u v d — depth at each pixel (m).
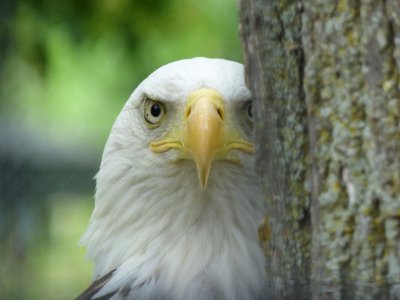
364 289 3.42
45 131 4.17
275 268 3.48
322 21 3.43
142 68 4.75
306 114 3.45
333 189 3.43
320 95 3.43
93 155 4.27
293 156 3.46
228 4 5.02
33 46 4.15
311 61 3.43
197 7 4.89
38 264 3.98
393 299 3.42
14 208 3.93
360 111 3.42
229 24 5.01
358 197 3.43
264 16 3.46
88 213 4.14
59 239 4.07
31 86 4.16
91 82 4.89
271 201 3.48
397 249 3.42
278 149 3.47
